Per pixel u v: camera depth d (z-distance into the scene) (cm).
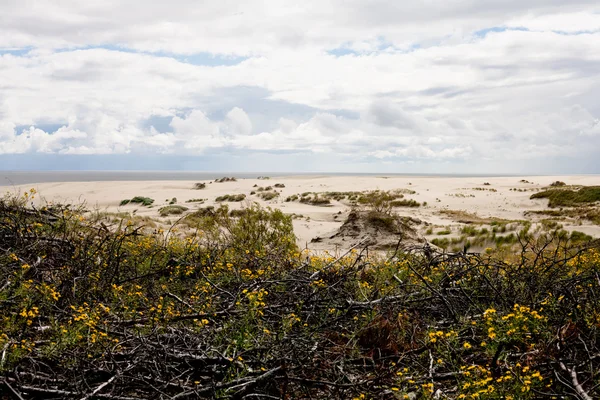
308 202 3959
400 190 4781
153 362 393
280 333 443
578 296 531
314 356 425
